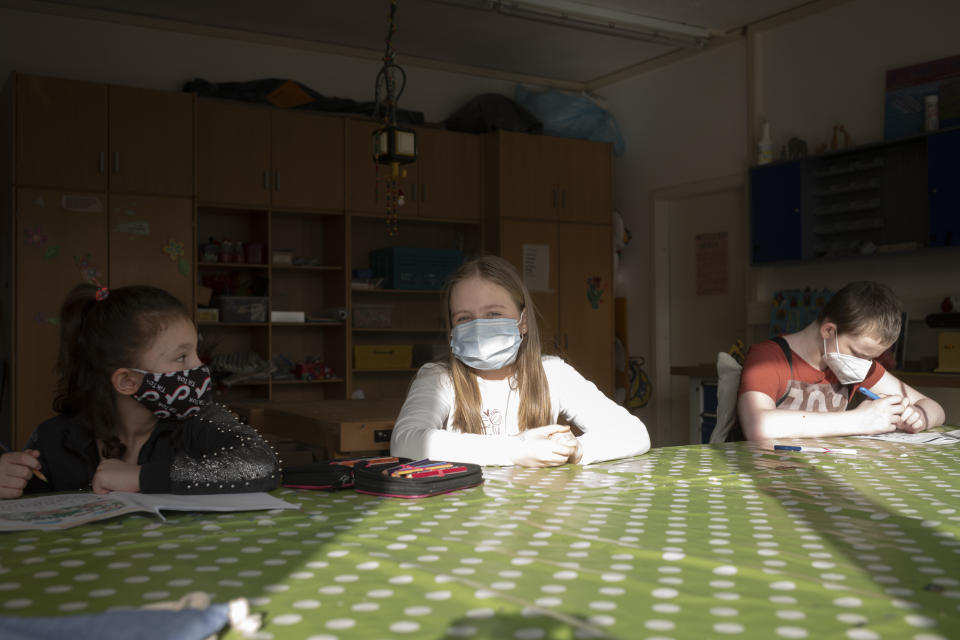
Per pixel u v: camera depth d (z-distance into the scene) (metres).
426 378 1.86
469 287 1.82
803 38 5.03
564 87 6.62
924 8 4.37
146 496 1.13
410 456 1.59
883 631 0.58
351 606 0.65
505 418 1.87
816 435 2.00
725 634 0.58
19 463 1.20
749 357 2.26
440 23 5.29
